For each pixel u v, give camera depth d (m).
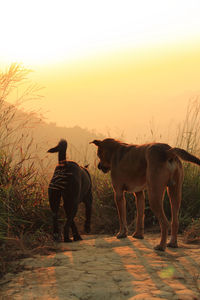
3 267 3.88
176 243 5.04
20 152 5.71
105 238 5.76
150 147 5.14
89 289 3.25
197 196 7.15
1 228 4.86
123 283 3.40
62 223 6.54
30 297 3.07
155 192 4.85
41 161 5.91
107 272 3.73
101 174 8.10
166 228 4.82
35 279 3.54
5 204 5.10
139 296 3.01
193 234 5.77
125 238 5.72
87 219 6.63
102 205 7.34
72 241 5.53
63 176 5.54
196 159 4.59
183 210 7.02
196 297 3.02
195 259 4.29
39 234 5.48
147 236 6.05
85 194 6.31
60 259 4.29
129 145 5.80
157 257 4.41
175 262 4.17
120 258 4.34
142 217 5.79
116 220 7.12
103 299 3.07
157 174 4.84
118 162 5.71
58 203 5.62
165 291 3.15
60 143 5.80
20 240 4.84
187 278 3.57
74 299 3.04
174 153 4.78
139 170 5.32
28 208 5.79
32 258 4.34
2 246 4.57
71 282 3.42
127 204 7.30
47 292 3.18
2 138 5.56
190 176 7.54
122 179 5.67
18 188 5.61
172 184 4.97
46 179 6.26
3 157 5.84
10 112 5.51
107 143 6.05
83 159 8.27
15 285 3.38
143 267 3.94
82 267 3.93
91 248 4.97
